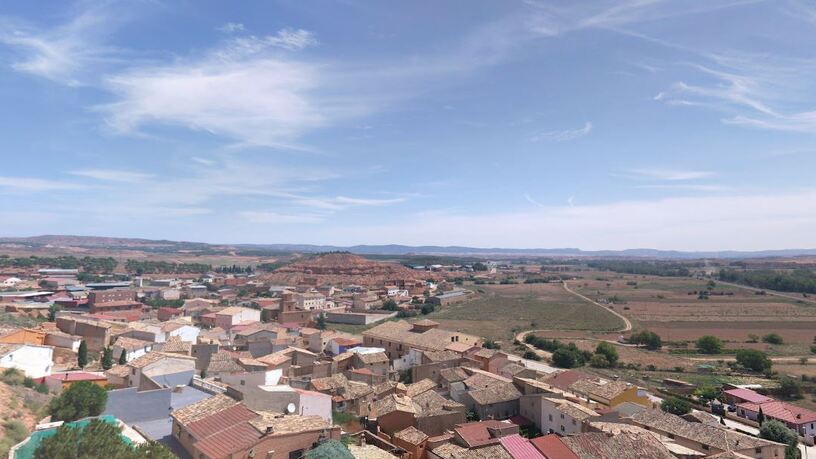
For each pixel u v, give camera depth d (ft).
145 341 332.39
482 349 372.58
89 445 103.04
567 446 188.34
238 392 185.16
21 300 581.94
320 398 191.93
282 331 442.91
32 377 208.85
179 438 153.58
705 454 209.97
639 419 245.86
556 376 324.80
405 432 209.36
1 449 114.21
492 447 189.16
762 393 370.32
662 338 594.65
